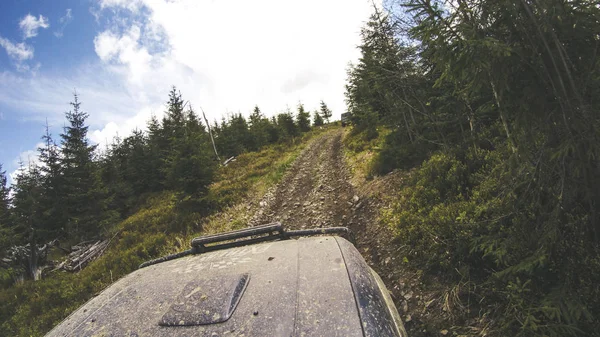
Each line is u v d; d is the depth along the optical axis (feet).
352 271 6.40
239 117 130.72
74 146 69.46
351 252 7.46
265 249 7.93
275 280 6.12
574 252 9.86
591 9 9.19
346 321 5.03
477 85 11.41
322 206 32.63
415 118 37.11
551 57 9.27
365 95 45.03
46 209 65.57
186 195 45.14
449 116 30.30
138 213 66.44
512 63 10.04
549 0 9.45
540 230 10.68
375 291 6.25
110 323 5.90
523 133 11.21
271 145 123.24
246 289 5.93
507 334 9.87
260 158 86.79
